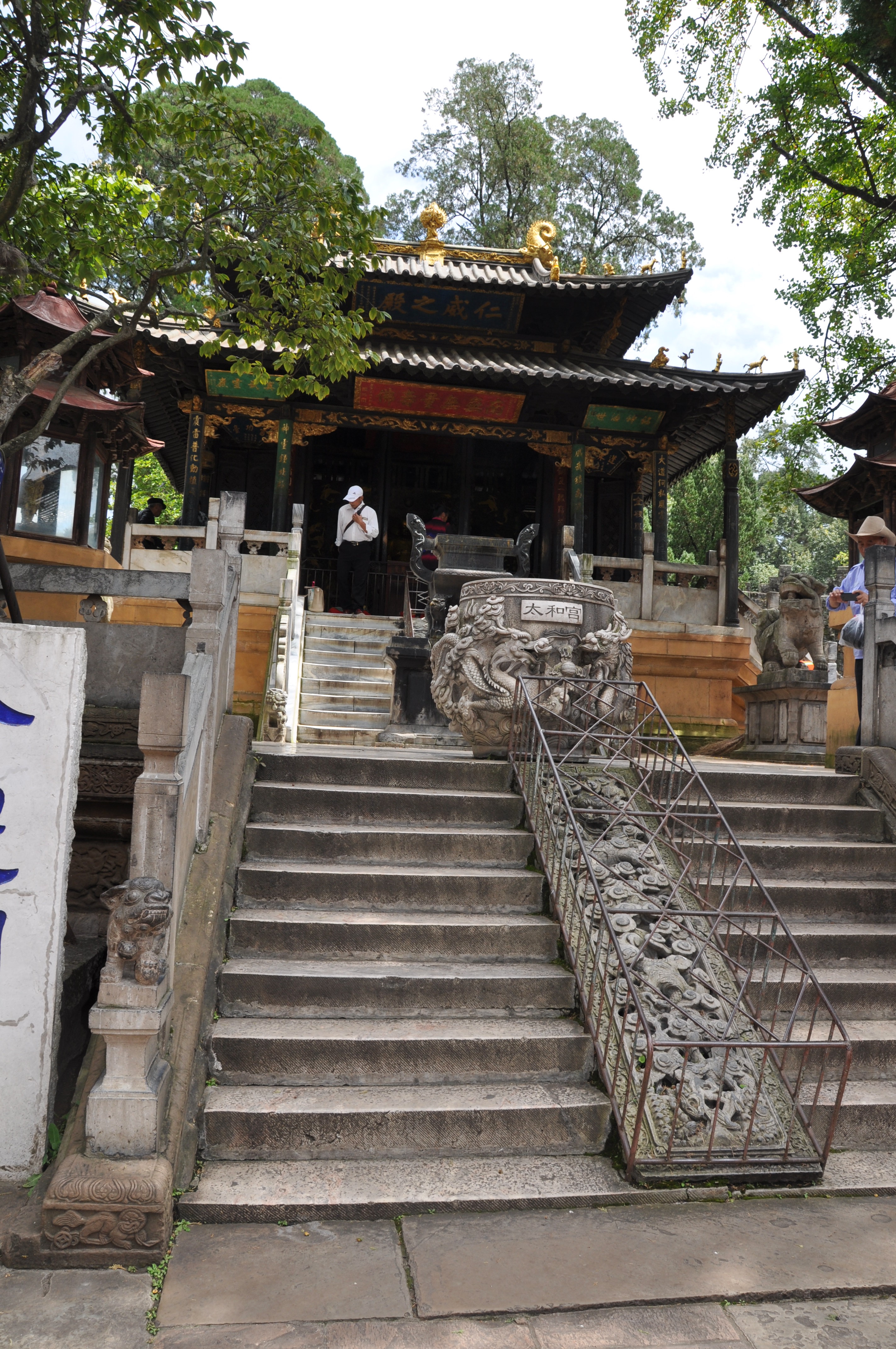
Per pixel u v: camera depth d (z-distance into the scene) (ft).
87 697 16.55
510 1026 12.97
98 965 13.93
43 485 35.22
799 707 36.32
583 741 18.06
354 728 37.09
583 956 13.60
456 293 55.52
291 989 13.02
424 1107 11.46
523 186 94.73
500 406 55.31
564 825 15.40
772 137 45.60
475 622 19.81
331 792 17.01
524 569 33.65
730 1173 11.02
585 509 66.03
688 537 90.22
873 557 21.93
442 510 50.90
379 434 65.26
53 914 10.85
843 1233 10.27
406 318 57.88
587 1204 10.59
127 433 38.04
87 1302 8.61
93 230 26.43
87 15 21.40
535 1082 12.38
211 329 28.17
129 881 10.27
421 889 15.21
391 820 17.13
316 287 24.76
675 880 15.84
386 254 57.47
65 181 25.86
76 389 35.50
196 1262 9.25
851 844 18.43
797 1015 14.32
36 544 34.40
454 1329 8.35
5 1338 8.04
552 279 55.31
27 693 11.04
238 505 19.56
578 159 94.94
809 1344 8.34
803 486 56.70
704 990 13.15
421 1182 10.69
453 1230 9.96
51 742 11.03
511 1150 11.48
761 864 17.65
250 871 14.82
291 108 84.48
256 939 13.82
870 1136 12.55
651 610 47.34
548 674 19.22
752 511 89.15
